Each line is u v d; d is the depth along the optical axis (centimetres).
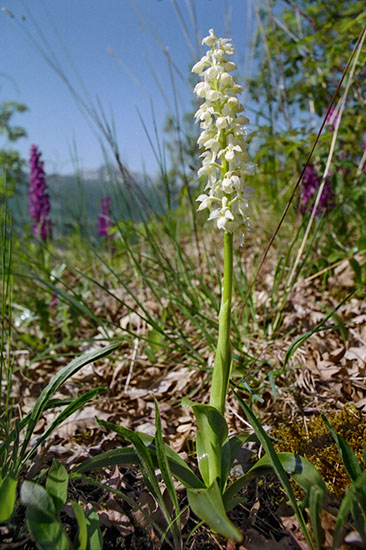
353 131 61
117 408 38
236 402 36
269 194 71
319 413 33
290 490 20
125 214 62
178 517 23
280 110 64
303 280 50
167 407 37
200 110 23
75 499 27
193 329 49
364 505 19
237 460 30
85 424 35
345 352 40
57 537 19
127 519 25
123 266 75
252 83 68
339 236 63
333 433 23
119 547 24
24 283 66
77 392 42
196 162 57
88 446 33
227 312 22
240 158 22
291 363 39
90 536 21
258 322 48
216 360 23
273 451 21
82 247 79
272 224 67
